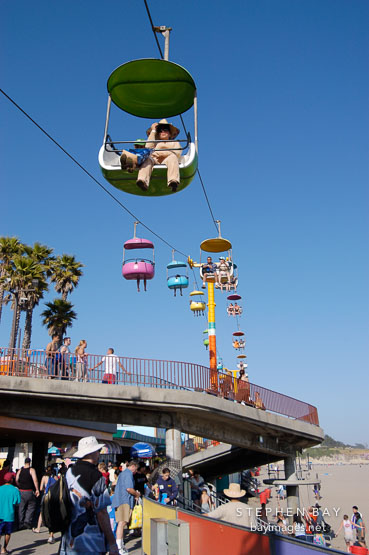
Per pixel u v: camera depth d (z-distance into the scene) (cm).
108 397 1697
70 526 422
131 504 975
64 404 1769
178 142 884
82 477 432
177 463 1808
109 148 887
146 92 902
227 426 2158
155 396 1756
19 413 1725
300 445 2634
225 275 2395
